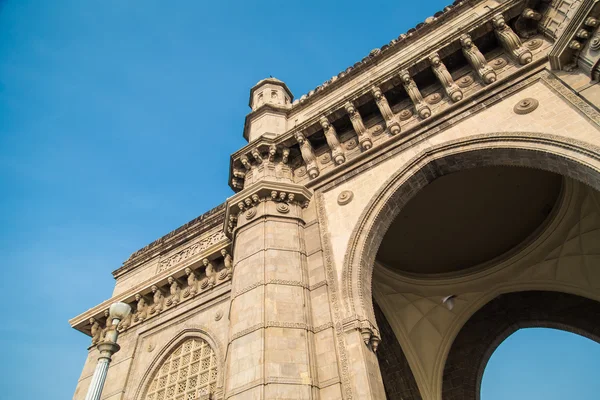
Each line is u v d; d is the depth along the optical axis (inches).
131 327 751.7
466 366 712.4
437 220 695.1
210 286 695.1
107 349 404.5
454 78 557.9
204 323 658.8
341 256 478.0
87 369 743.1
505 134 450.6
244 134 739.4
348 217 509.0
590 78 429.1
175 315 705.6
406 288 763.4
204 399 561.3
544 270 693.3
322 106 660.1
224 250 694.5
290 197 550.6
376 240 494.6
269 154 621.0
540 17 513.0
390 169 518.0
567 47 445.1
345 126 615.5
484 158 472.1
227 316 635.5
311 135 617.6
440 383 698.2
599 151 380.2
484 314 748.0
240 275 489.4
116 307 428.1
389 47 648.4
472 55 531.2
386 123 559.5
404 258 747.4
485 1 597.6
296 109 694.5
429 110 536.7
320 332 426.0
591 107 410.0
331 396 375.9
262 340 407.2
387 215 502.9
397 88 581.3
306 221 539.8
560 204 665.6
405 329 745.0
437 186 637.3
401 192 503.5
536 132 432.1
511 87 490.0
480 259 753.6
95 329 789.9
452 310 743.1
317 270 478.6
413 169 497.4
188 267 730.2
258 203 555.2
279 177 594.6
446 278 764.0
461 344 737.0
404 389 711.7
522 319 709.9
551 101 447.8
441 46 553.0
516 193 662.5
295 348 407.5
